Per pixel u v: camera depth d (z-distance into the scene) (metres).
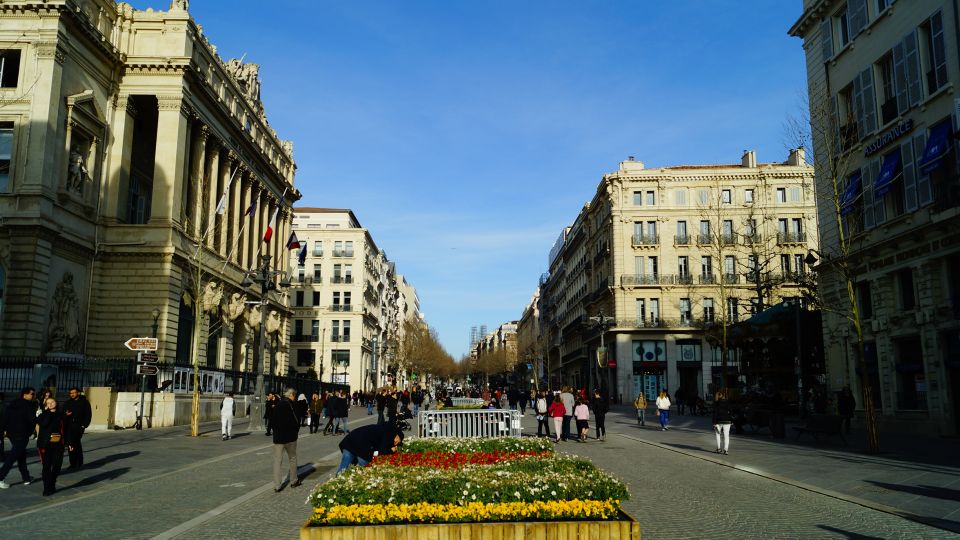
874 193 26.61
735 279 59.81
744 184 62.62
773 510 10.56
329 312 88.75
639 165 66.75
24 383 27.81
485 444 14.02
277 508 11.10
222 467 17.02
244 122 52.28
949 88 22.39
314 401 29.81
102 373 31.16
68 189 35.28
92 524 9.85
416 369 128.00
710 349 60.91
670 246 62.47
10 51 33.94
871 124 26.92
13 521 10.09
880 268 26.53
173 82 39.78
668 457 18.67
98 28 38.22
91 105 36.91
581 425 25.05
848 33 28.56
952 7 22.36
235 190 50.69
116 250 37.84
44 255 32.75
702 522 9.62
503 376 175.75
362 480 7.79
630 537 7.08
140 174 44.69
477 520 7.23
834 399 30.06
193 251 41.28
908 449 19.39
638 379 61.53
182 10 40.75
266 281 31.44
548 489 7.53
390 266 124.38
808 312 36.19
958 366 22.59
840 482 13.34
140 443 23.34
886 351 26.23
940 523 9.36
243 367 51.06
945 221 22.09
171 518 10.31
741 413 28.31
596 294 69.69
